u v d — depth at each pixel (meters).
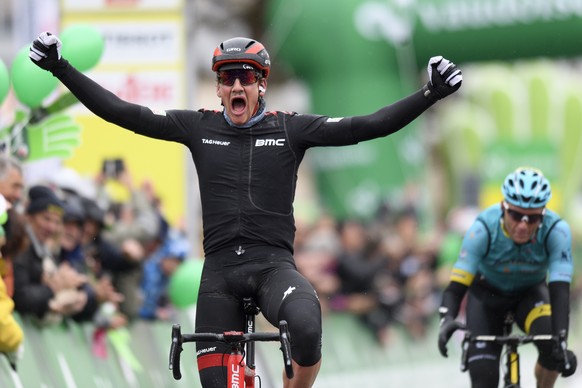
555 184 39.47
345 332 26.84
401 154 32.19
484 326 16.83
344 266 27.27
